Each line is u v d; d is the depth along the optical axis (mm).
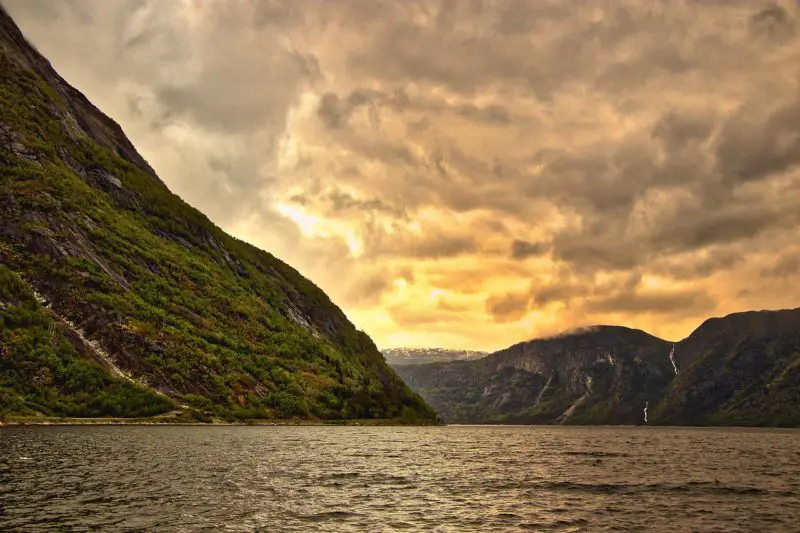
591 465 94375
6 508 44312
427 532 41812
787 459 112000
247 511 47062
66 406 159000
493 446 150125
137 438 115812
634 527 44312
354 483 65312
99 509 45312
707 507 53031
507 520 46344
